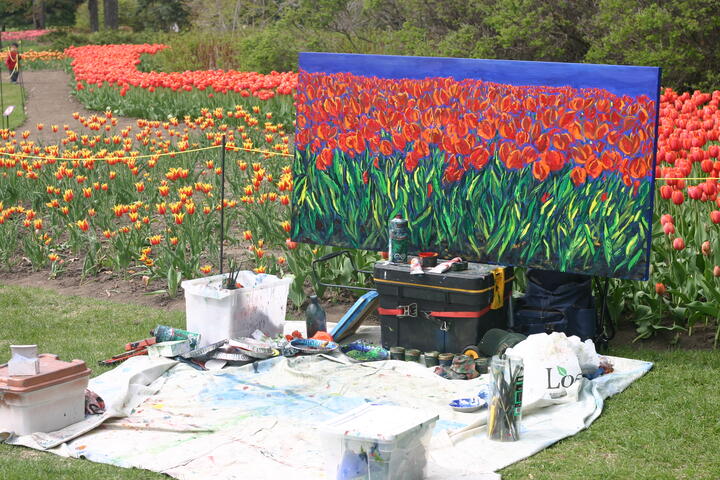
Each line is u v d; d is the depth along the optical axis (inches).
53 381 213.0
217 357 266.5
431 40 910.4
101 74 872.3
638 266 262.5
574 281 278.1
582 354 243.9
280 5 1286.9
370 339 296.5
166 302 338.0
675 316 280.7
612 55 746.2
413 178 293.3
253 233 384.2
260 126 716.7
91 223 405.7
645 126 254.8
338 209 309.4
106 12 2032.5
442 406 228.7
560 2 770.2
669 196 294.2
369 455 173.9
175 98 792.9
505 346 256.5
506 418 205.3
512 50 821.9
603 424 218.2
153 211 453.1
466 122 281.0
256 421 217.6
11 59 1211.2
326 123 305.0
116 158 430.6
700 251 289.0
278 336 289.7
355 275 329.7
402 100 290.2
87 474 190.4
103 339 293.6
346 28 1104.2
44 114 880.9
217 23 1662.2
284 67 1074.7
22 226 446.9
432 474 187.3
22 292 349.7
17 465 195.2
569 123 265.0
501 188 279.0
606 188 263.1
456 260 277.3
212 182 482.3
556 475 189.8
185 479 186.4
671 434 210.4
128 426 215.2
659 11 684.1
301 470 188.7
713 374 249.3
